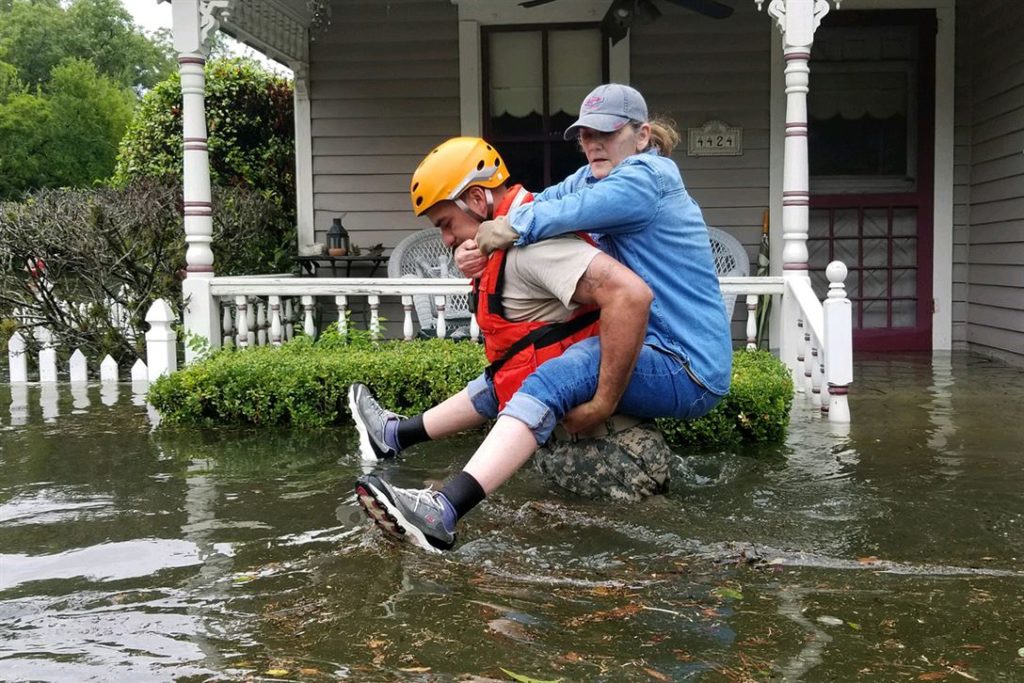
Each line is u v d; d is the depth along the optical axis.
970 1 8.89
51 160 29.38
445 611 2.68
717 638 2.49
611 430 3.69
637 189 3.34
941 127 8.95
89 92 30.89
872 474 4.22
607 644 2.46
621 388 3.33
